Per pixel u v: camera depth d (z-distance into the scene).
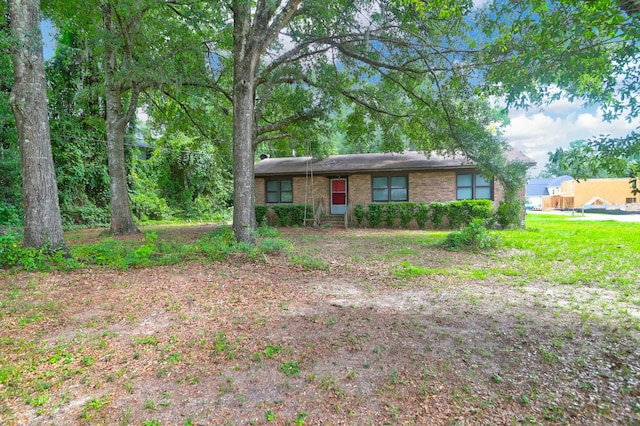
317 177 18.00
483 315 4.32
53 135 15.83
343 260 8.04
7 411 2.43
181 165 24.27
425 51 9.62
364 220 16.72
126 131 19.56
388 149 15.23
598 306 4.65
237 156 9.19
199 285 5.73
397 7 8.86
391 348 3.38
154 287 5.59
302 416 2.38
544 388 2.68
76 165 16.94
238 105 9.16
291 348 3.38
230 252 8.10
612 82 3.24
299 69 11.84
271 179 18.56
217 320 4.18
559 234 12.02
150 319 4.23
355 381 2.80
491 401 2.53
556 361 3.09
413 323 4.05
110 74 11.70
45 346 3.47
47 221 7.08
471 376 2.86
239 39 9.13
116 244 9.52
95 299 4.96
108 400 2.56
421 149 14.33
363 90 13.16
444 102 10.69
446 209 15.23
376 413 2.40
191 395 2.63
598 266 7.09
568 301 4.89
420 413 2.40
